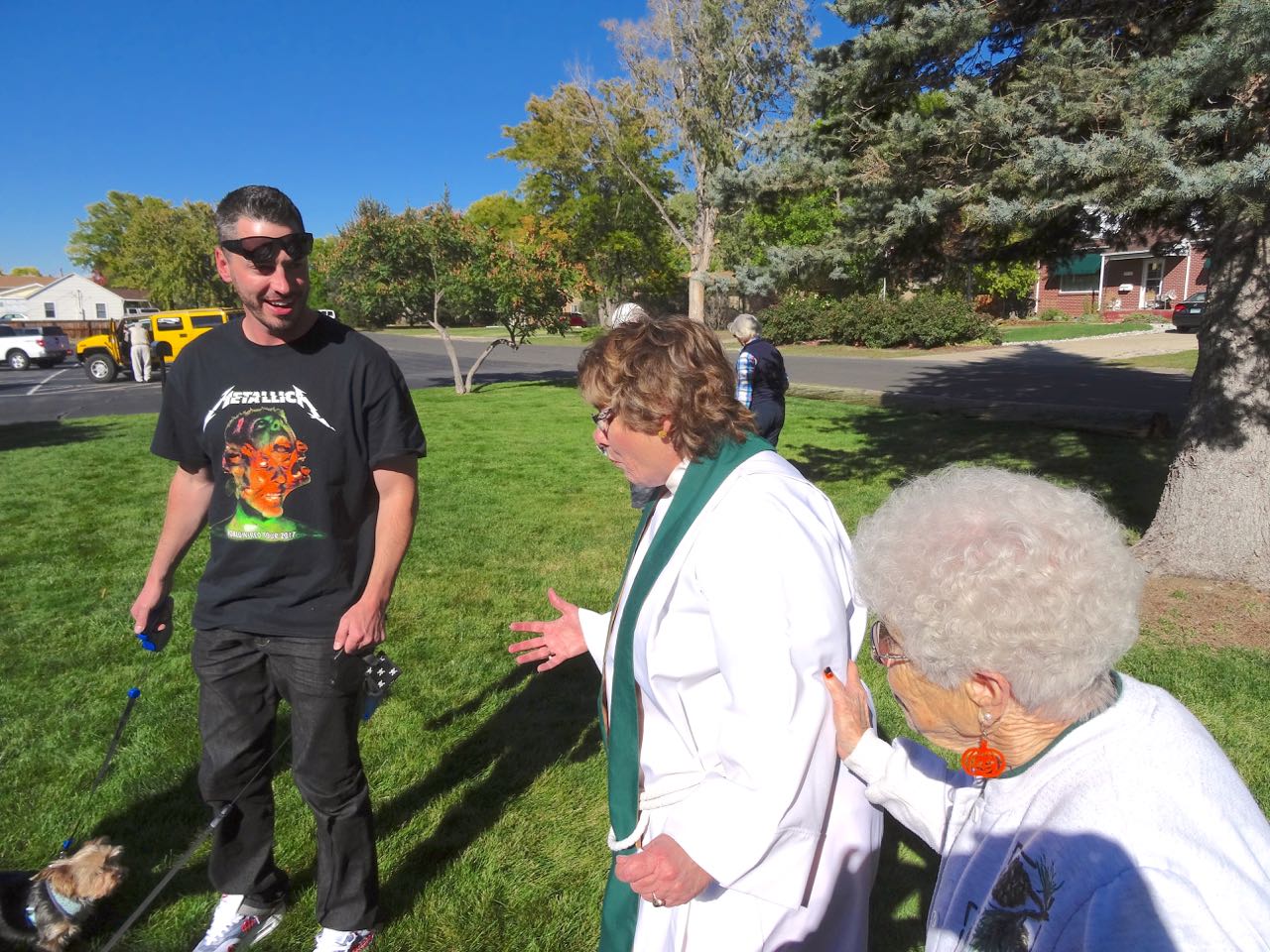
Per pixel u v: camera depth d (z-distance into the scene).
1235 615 4.33
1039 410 11.93
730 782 1.26
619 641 1.46
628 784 1.48
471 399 16.14
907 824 1.29
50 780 3.13
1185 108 3.42
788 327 29.97
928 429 11.34
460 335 44.94
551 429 12.09
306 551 1.99
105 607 4.98
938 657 0.98
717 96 25.36
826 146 5.35
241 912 2.30
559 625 1.93
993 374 19.05
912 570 1.01
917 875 2.59
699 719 1.40
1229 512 4.72
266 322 1.92
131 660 4.18
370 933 2.30
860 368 21.23
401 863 2.66
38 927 2.22
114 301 63.94
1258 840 0.88
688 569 1.35
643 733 1.49
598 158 39.22
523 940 2.36
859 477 8.34
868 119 5.20
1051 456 9.26
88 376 23.27
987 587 0.93
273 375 1.96
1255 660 3.85
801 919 1.36
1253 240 4.51
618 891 1.53
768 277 5.68
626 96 34.31
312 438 1.96
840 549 1.42
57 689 3.86
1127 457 9.05
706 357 1.43
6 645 4.39
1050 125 4.02
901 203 4.75
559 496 7.75
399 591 5.14
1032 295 37.88
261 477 1.96
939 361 22.80
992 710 0.99
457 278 16.23
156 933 2.39
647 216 42.78
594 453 10.05
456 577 5.41
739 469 1.40
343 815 2.15
